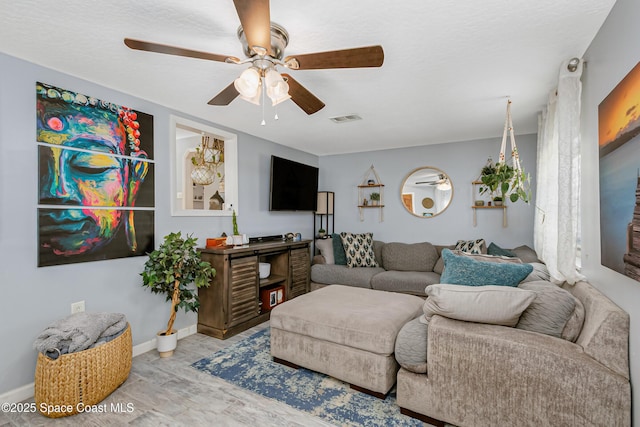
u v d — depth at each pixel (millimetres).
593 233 1805
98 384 1956
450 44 1878
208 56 1560
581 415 1391
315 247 5422
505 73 2266
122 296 2621
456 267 2189
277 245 3820
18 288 2045
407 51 1957
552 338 1580
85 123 2375
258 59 1563
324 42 1848
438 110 3086
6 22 1669
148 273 2576
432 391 1759
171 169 3021
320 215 5488
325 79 2385
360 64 1571
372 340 2051
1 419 1848
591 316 1558
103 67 2193
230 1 1497
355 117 3338
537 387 1479
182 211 3119
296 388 2172
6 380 1996
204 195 5070
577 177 1970
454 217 4465
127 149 2648
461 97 2740
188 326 3174
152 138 2855
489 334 1628
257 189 4184
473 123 3537
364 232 5195
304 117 3332
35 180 2119
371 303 2609
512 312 1676
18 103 2047
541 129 3090
